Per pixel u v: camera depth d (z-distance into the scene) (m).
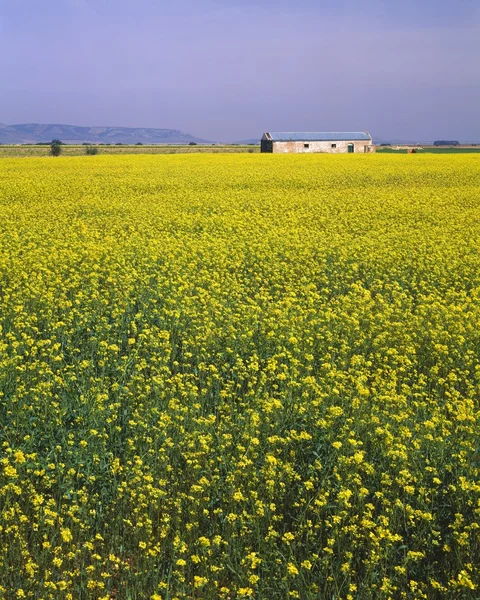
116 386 7.62
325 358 8.82
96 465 6.23
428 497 5.89
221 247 15.20
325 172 35.59
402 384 7.87
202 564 5.19
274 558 5.27
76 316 10.35
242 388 8.31
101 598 4.68
